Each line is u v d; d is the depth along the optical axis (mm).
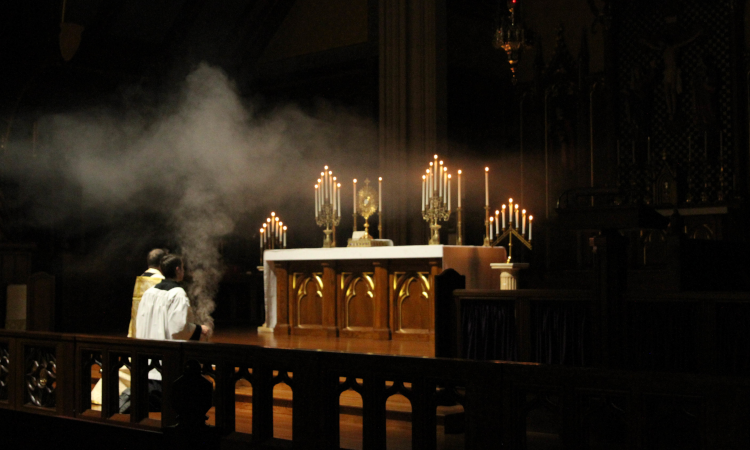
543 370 3328
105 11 11586
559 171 12195
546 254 12094
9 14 10227
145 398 5066
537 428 5336
